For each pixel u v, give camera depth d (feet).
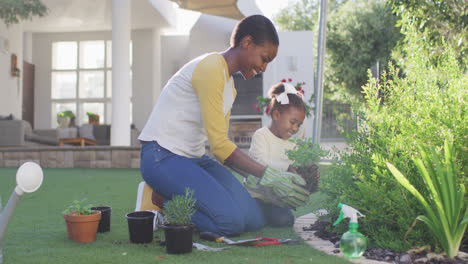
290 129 8.18
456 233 5.07
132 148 23.91
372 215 5.87
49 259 5.21
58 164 24.32
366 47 42.55
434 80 6.57
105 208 7.18
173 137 6.88
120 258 5.26
